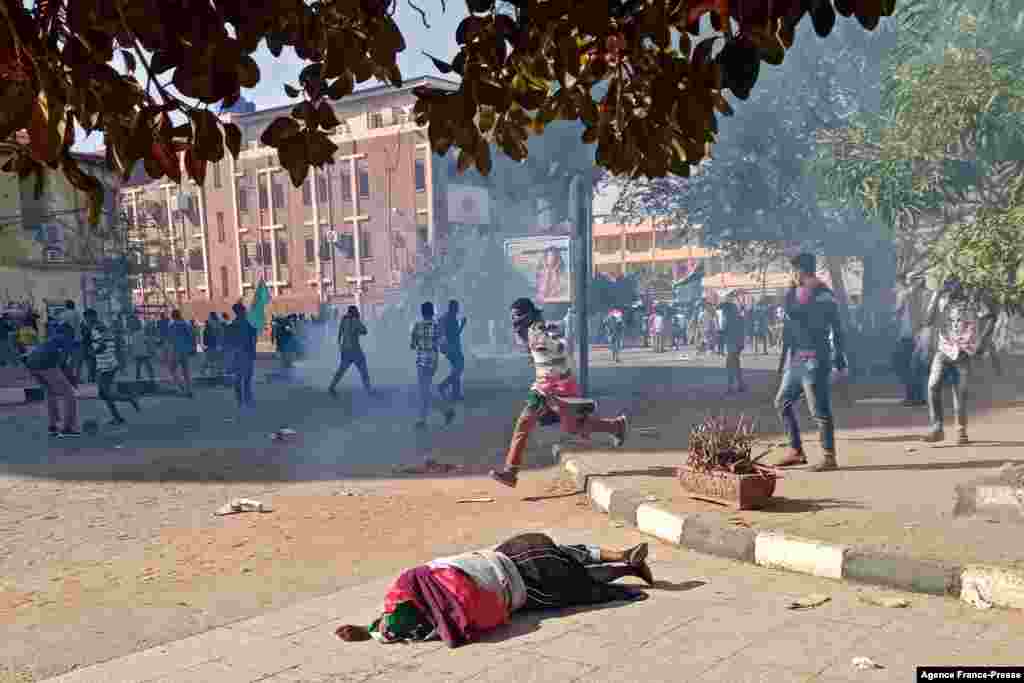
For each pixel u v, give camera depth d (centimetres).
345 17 195
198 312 4541
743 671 314
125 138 180
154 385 1648
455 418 1153
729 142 1781
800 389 667
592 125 238
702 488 553
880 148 681
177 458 892
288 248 4312
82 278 2511
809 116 1678
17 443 1030
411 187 3853
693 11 175
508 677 318
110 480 781
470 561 376
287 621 393
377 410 1276
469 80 199
